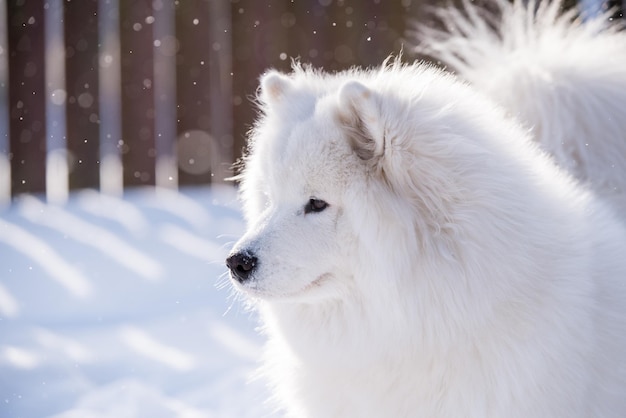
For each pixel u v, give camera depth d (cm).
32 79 711
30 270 555
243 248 256
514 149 263
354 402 261
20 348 427
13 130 715
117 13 698
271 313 279
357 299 255
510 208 243
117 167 759
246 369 394
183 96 710
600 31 388
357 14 656
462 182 243
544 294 241
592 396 244
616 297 256
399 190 247
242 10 685
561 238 252
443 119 252
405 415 253
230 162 711
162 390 379
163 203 693
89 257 574
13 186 720
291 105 281
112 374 396
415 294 243
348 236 253
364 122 244
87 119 716
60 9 705
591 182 329
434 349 244
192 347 426
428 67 286
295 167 257
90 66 710
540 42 364
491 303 238
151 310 479
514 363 237
